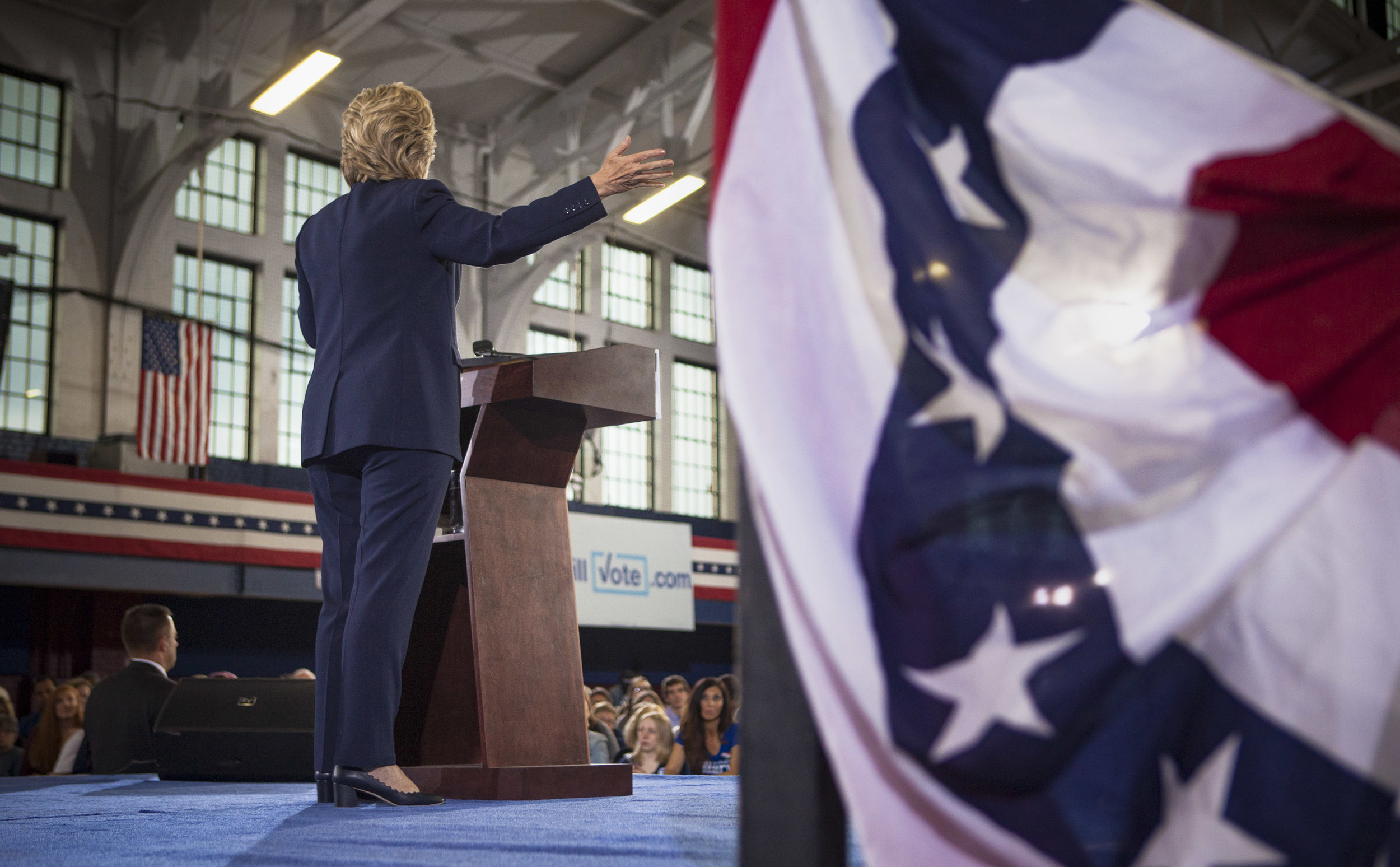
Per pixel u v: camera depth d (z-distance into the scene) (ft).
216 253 44.55
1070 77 2.86
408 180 7.06
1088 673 2.54
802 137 3.02
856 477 2.77
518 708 7.47
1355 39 46.09
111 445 39.17
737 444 2.93
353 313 6.73
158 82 42.55
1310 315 2.68
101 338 41.65
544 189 49.49
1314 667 2.53
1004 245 2.81
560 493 8.18
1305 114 2.74
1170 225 2.75
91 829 5.24
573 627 7.97
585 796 7.34
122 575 36.14
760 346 2.92
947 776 2.56
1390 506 2.58
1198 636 2.58
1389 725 2.50
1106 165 2.79
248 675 44.11
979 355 2.74
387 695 6.49
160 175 41.34
